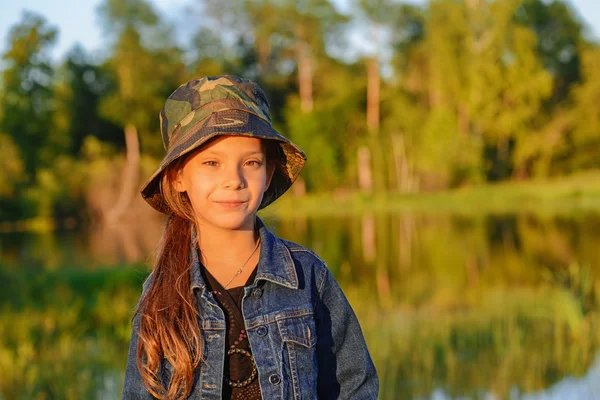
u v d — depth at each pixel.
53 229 27.39
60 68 35.84
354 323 1.72
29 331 7.09
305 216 27.69
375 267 12.31
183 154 1.55
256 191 1.58
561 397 4.85
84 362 5.85
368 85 38.06
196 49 36.34
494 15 33.56
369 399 1.66
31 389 5.06
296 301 1.62
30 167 32.56
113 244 19.50
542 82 33.38
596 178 33.00
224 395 1.54
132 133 33.56
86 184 30.58
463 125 34.91
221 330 1.55
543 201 28.97
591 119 34.22
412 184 35.16
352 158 36.44
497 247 14.55
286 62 40.44
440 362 5.62
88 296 9.30
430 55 35.28
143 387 1.56
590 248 13.55
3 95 33.50
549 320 6.96
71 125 35.41
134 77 33.00
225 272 1.62
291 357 1.57
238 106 1.56
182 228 1.67
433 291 9.11
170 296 1.57
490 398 4.87
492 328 6.73
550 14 37.81
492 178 35.28
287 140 1.60
